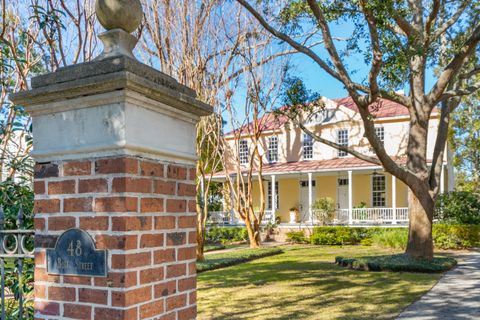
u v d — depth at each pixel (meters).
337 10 8.80
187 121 2.45
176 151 2.32
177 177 2.34
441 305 6.95
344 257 12.53
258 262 13.51
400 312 6.50
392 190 21.59
